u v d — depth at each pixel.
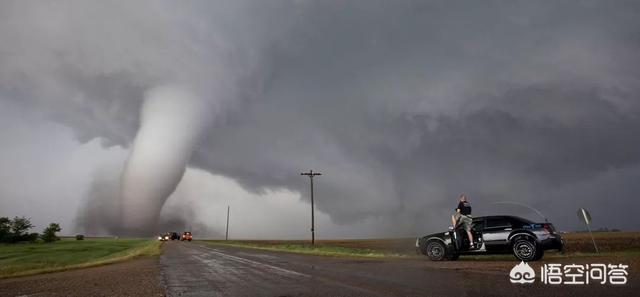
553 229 13.86
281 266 15.06
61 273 15.02
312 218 53.62
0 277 14.51
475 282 9.08
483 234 14.65
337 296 7.89
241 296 8.24
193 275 12.54
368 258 18.88
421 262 15.09
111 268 16.27
